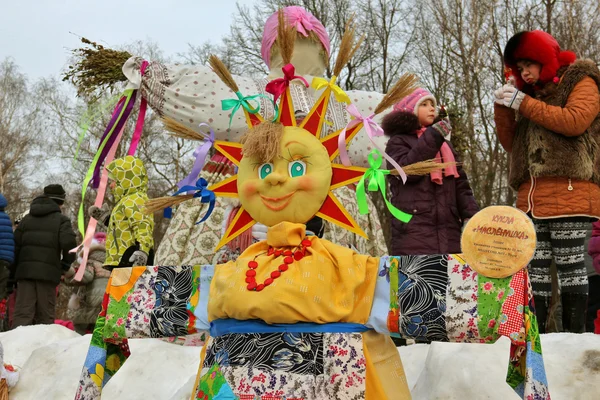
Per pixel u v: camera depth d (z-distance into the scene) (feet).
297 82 15.06
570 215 14.14
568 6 45.06
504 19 48.39
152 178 72.13
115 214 18.84
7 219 24.38
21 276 24.26
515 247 8.80
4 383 14.16
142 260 17.97
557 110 14.08
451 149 15.61
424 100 16.02
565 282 14.33
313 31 15.25
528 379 8.52
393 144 15.62
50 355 14.92
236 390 8.90
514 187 15.19
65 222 24.99
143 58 15.35
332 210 9.77
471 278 9.02
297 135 9.95
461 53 48.29
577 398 10.94
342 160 9.94
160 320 10.15
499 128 15.29
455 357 11.46
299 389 8.80
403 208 15.38
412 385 12.17
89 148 70.23
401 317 9.16
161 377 13.48
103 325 10.38
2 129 98.43
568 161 14.19
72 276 25.72
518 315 8.70
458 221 15.62
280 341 9.04
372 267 9.48
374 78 55.67
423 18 52.49
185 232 15.15
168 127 10.84
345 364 9.00
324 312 9.08
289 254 9.43
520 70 15.03
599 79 14.61
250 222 10.22
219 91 15.25
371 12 53.98
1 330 27.07
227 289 9.32
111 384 13.39
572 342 11.87
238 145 10.59
